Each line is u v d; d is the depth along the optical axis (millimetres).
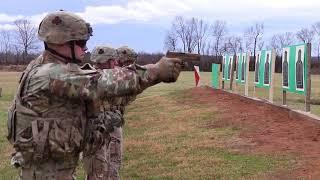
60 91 2992
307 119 11273
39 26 3189
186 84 41219
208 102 18609
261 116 12867
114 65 5551
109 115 4293
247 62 19938
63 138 3098
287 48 13922
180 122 14320
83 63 3363
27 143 3078
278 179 7461
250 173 7926
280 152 8984
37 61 3195
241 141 10391
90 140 3287
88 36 3225
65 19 3113
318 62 82188
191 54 3047
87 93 2959
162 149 10312
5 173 9086
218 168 8391
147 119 16094
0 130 14516
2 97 28703
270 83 15922
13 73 70750
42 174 3156
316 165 7824
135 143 11258
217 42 86000
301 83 12664
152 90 33125
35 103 3062
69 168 3236
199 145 10391
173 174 8234
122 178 8219
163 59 2982
